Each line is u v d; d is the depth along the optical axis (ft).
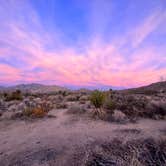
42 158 14.88
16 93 85.56
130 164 10.93
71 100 83.92
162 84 244.42
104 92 42.32
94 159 12.33
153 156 12.45
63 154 15.24
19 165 13.84
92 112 40.14
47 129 27.04
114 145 14.55
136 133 22.15
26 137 22.54
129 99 54.44
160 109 39.63
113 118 33.30
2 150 17.69
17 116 37.45
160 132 23.02
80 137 21.01
